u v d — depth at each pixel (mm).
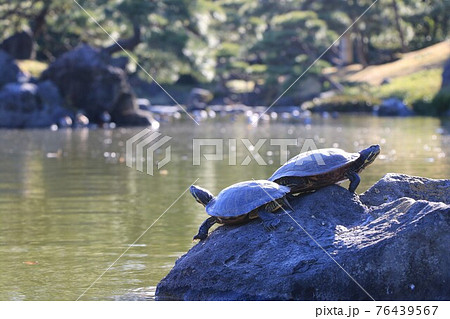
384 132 22609
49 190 11633
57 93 30672
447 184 6645
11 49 37281
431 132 22172
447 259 5379
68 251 7395
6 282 6289
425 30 49688
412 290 5402
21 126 29422
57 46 42562
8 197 10914
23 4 34875
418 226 5426
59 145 20688
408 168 12766
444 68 36250
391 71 42750
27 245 7695
